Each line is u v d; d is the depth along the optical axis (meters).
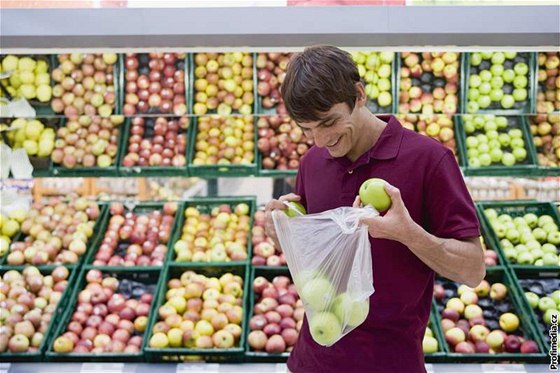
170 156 2.94
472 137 2.93
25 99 2.86
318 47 1.42
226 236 2.90
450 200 1.50
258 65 2.95
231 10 1.86
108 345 2.31
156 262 2.74
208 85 2.97
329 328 1.47
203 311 2.45
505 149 2.92
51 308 2.47
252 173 2.96
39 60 2.87
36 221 2.88
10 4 1.92
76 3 1.94
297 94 1.34
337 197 1.62
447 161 1.53
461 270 1.48
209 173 2.95
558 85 2.82
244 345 2.32
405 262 1.57
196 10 1.86
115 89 2.91
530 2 1.92
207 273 2.71
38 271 2.63
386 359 1.60
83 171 2.90
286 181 3.11
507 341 2.32
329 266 1.49
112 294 2.58
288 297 2.52
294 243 1.53
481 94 2.90
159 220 3.02
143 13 1.86
